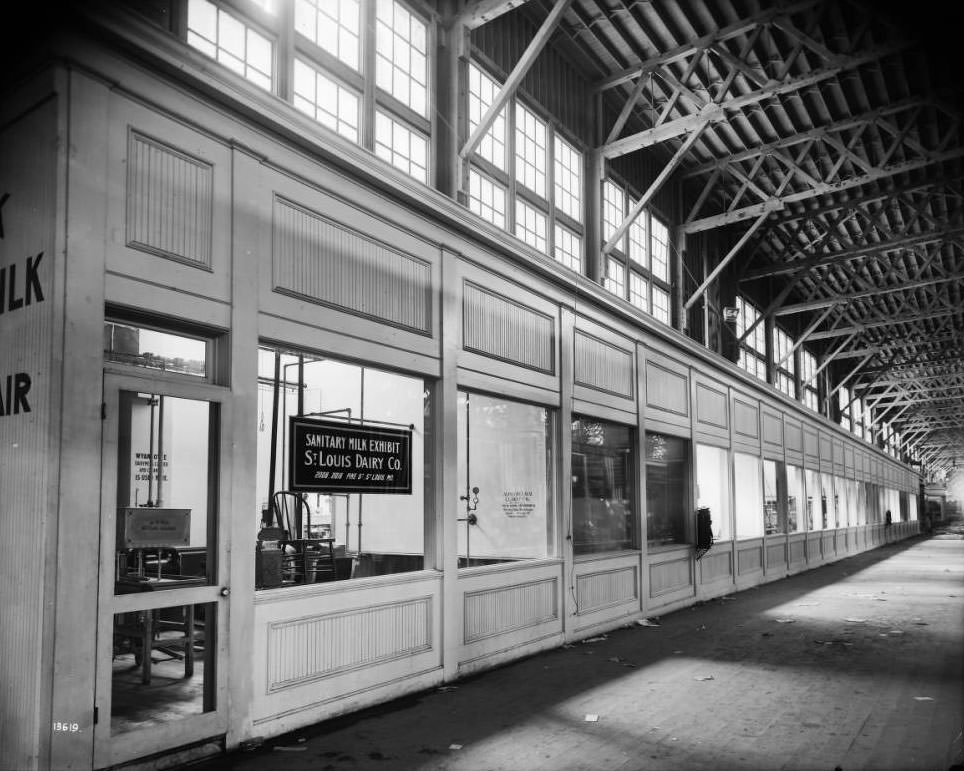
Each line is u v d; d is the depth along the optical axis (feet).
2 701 14.49
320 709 19.80
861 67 41.52
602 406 36.58
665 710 21.62
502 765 17.01
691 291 54.65
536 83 35.60
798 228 64.59
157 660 23.45
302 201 20.18
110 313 16.26
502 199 32.32
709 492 53.01
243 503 18.13
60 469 14.48
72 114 15.08
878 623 38.06
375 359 22.31
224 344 18.11
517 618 28.58
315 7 23.17
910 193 59.06
